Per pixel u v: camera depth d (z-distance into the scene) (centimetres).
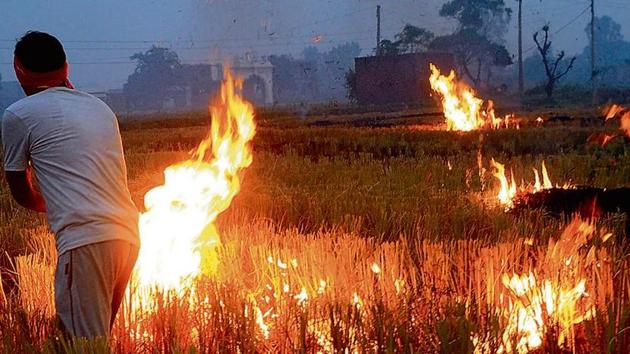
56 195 426
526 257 575
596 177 1130
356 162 1375
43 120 431
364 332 427
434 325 428
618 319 439
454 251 602
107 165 438
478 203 884
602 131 1966
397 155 1911
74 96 448
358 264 540
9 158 438
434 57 6912
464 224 787
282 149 2103
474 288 516
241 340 430
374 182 1099
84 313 422
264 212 917
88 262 421
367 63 7156
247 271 620
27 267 564
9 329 458
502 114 3944
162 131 3219
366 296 484
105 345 398
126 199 446
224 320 443
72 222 421
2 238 782
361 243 621
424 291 483
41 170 432
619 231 760
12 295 557
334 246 622
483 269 526
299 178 1194
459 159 1391
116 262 430
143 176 1294
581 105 5647
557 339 448
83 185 427
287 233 688
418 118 3916
